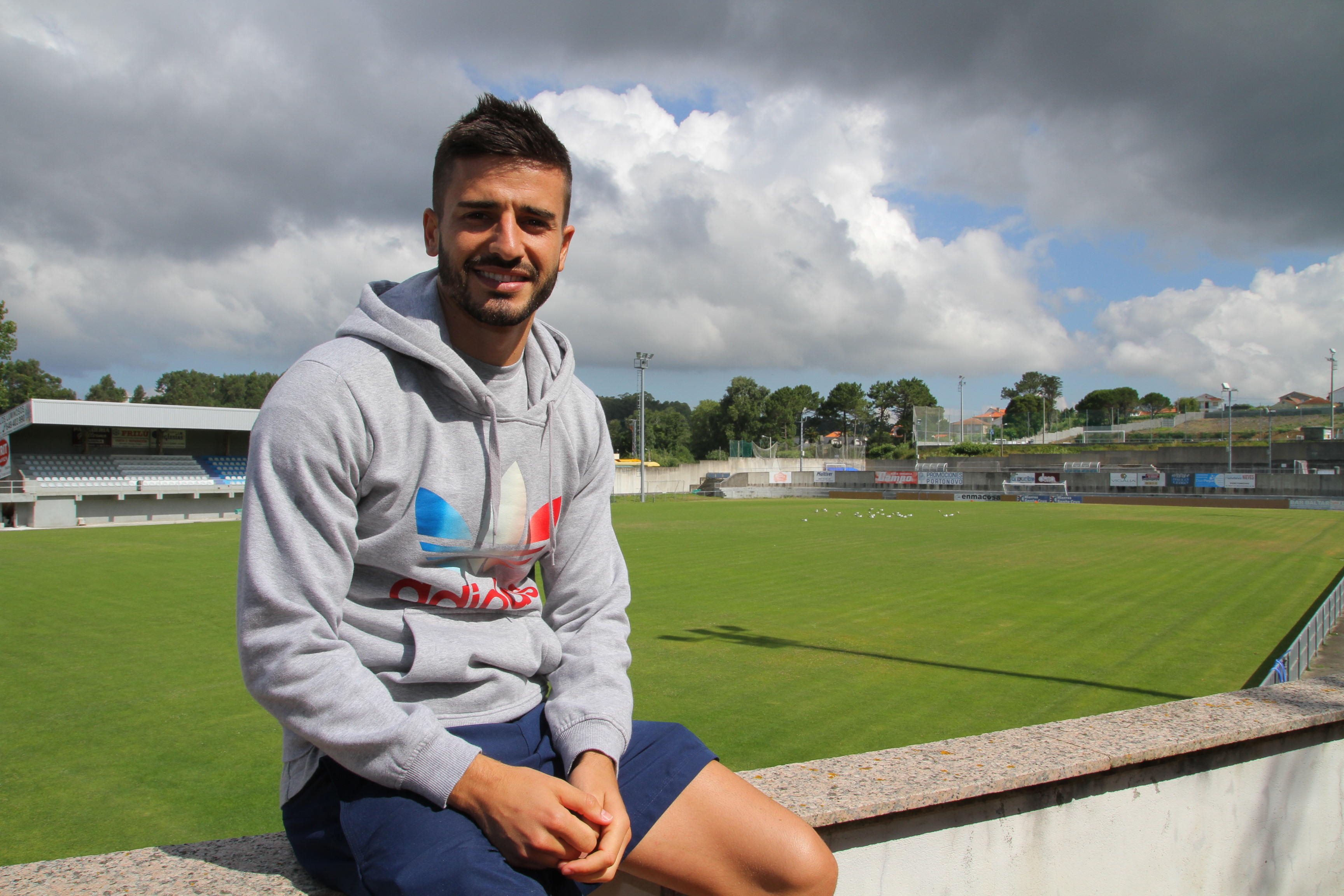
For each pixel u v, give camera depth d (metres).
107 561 23.11
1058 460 65.25
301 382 1.36
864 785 1.84
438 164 1.53
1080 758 2.02
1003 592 17.30
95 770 7.18
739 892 1.41
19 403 87.38
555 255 1.56
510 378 1.63
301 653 1.29
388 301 1.59
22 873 1.44
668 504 59.00
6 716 8.78
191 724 8.46
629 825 1.37
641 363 59.47
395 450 1.44
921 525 38.12
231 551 25.91
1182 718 2.37
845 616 14.53
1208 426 73.69
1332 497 48.47
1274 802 2.41
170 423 43.41
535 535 1.63
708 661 11.21
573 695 1.57
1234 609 15.30
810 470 78.31
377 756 1.29
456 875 1.19
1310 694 2.64
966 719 8.65
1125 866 2.15
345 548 1.37
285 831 1.59
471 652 1.50
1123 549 26.30
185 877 1.43
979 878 1.92
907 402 111.81
